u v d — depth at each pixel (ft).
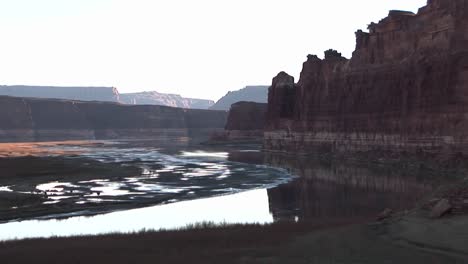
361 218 100.42
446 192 75.20
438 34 269.23
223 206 143.33
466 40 252.83
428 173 224.74
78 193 163.22
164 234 84.38
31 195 153.79
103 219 122.93
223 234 81.46
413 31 295.89
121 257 63.10
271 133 471.62
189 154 407.44
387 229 70.59
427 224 67.82
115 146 573.74
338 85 370.53
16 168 236.02
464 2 255.91
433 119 256.32
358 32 355.56
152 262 59.82
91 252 67.46
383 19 332.19
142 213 131.95
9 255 66.69
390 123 296.30
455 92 245.04
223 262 58.59
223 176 224.33
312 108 405.80
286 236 75.87
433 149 251.80
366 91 330.54
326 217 114.52
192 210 136.56
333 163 302.66
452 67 249.75
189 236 80.23
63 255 65.57
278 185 192.34
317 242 67.31
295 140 423.23
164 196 161.17
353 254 58.49
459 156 233.35
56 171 228.43
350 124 342.64
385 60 320.09
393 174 224.74
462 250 54.95
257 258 59.88
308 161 322.34
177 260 60.44
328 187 183.42
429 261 52.80
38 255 66.08
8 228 111.86
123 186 184.96
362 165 281.33
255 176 224.94
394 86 299.38
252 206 142.61
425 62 270.87
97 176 215.72
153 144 637.30
